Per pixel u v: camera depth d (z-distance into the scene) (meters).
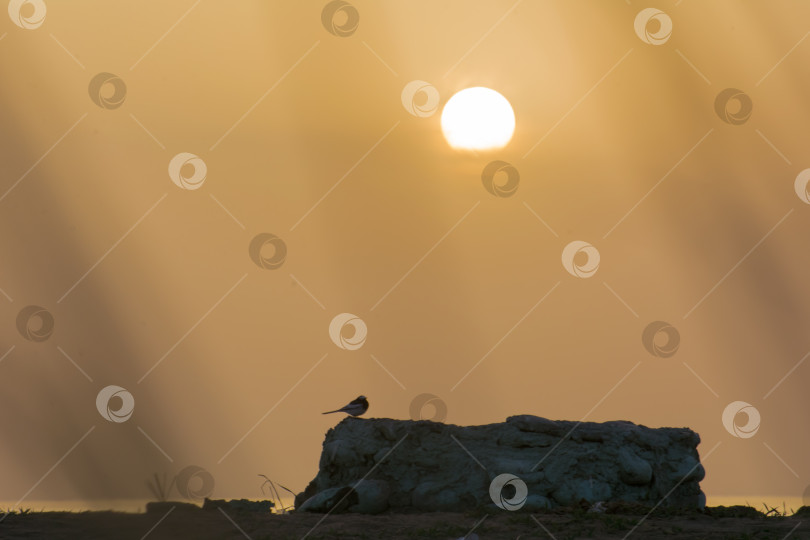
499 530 30.50
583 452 37.78
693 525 31.94
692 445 39.81
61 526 28.11
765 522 33.03
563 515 33.84
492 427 39.28
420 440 38.66
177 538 27.78
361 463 38.75
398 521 32.84
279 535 28.83
